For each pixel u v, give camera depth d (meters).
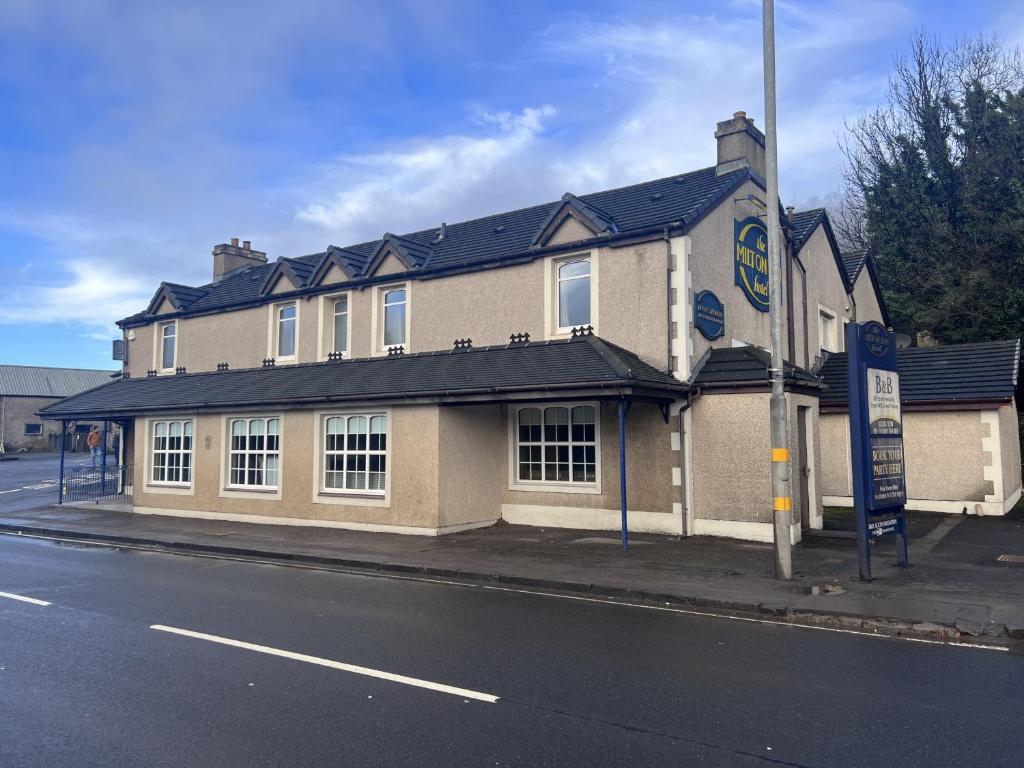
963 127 27.19
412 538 14.61
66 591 10.17
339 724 5.21
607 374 12.74
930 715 5.35
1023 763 4.56
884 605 8.51
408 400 15.14
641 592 9.55
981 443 16.73
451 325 17.12
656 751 4.75
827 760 4.61
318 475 16.83
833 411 18.66
